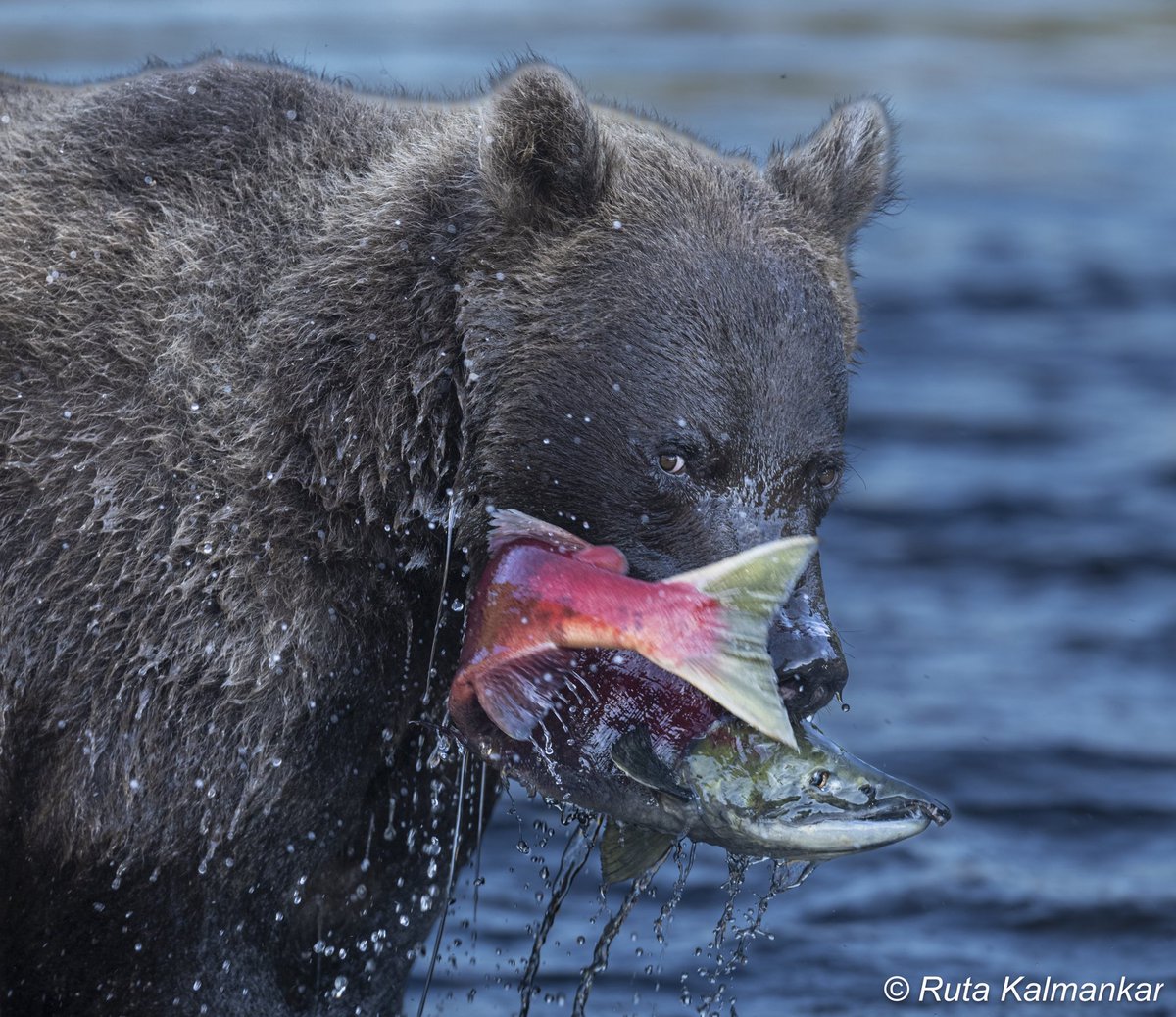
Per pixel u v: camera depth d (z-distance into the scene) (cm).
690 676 2006
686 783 2119
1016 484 5341
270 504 2259
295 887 2339
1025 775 3622
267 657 2234
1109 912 3136
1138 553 4831
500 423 2322
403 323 2339
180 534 2228
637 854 2250
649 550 2284
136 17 12019
